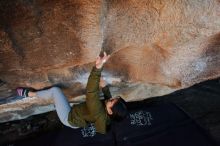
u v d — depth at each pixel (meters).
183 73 4.20
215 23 3.25
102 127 3.24
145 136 5.46
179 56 3.79
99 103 3.13
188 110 5.79
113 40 3.22
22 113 5.09
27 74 3.44
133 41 3.30
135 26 3.12
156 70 4.13
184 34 3.36
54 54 3.19
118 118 3.22
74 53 3.22
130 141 5.39
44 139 5.59
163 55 3.80
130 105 5.89
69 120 3.54
